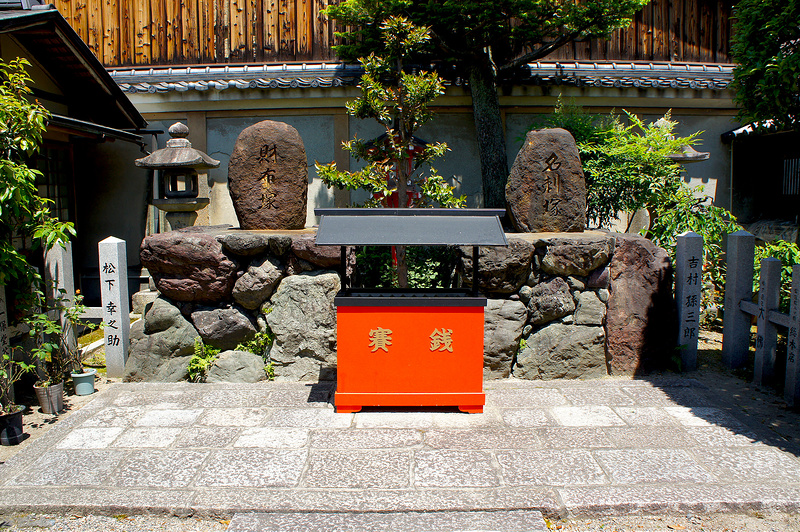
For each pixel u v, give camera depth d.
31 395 5.21
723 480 3.58
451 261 7.00
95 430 4.29
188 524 3.29
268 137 6.25
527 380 5.38
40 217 4.91
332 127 9.20
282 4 9.30
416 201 7.28
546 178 6.19
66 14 9.40
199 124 9.19
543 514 3.29
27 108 4.49
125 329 5.66
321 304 5.36
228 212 9.29
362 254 6.97
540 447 3.99
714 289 7.45
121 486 3.54
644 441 4.08
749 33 5.03
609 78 8.89
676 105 9.43
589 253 5.40
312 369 5.37
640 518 3.31
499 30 7.87
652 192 7.33
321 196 9.31
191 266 5.36
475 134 9.28
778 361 5.77
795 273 4.79
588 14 7.62
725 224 7.66
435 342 4.54
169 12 9.33
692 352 5.67
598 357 5.46
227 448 4.00
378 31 7.61
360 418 4.48
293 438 4.14
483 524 3.17
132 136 8.15
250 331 5.50
